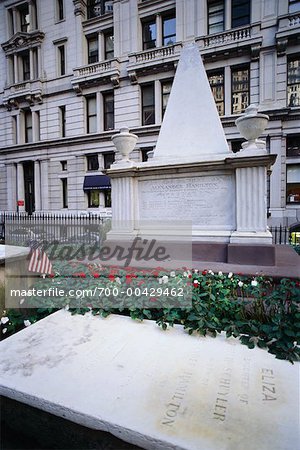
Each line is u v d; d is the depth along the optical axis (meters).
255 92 19.59
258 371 2.64
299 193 19.30
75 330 3.54
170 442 1.89
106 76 23.31
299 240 17.31
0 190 29.16
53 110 26.20
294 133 18.80
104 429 2.09
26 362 2.82
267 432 1.94
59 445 2.35
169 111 6.89
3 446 2.35
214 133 6.43
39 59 26.53
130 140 6.66
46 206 26.55
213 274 4.21
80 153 25.08
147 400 2.27
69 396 2.32
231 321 3.49
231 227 5.73
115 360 2.85
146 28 23.08
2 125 28.91
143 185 6.51
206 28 20.86
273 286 4.01
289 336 3.02
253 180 5.41
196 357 2.89
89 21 24.38
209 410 2.15
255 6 19.19
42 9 26.22
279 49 18.67
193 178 6.04
